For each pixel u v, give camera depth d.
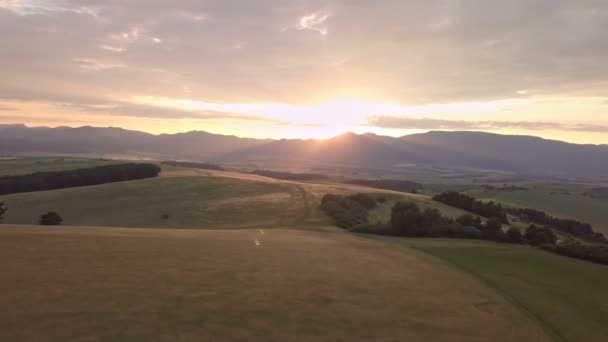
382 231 56.31
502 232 56.12
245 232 50.22
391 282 28.88
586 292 30.78
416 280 29.97
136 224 74.88
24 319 18.36
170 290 23.45
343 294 25.22
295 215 73.50
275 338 18.50
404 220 55.94
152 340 17.31
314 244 42.66
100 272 25.92
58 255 29.36
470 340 20.20
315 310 22.20
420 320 22.12
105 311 19.83
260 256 33.78
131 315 19.59
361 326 20.67
